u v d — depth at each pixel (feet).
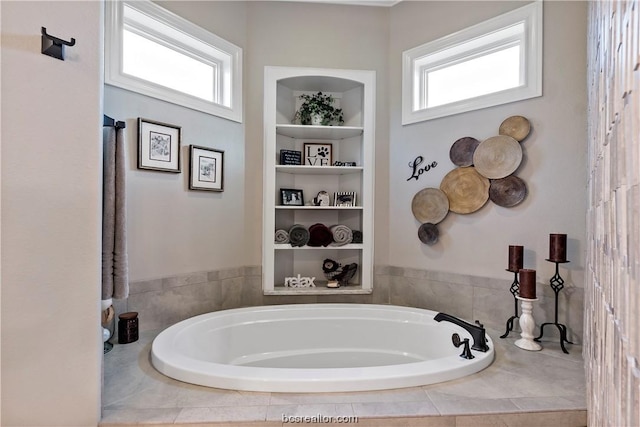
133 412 4.27
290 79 9.64
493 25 7.87
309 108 9.84
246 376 4.79
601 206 3.06
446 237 8.55
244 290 9.32
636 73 1.71
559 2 6.95
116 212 4.99
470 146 8.09
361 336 8.02
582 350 6.22
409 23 9.32
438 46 8.79
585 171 6.63
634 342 1.75
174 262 7.84
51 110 3.73
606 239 2.68
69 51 3.84
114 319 6.81
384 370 5.00
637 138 1.69
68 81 3.84
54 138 3.75
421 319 7.74
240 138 9.21
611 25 2.54
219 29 8.71
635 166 1.73
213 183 8.56
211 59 8.93
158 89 7.50
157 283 7.51
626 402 1.90
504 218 7.62
